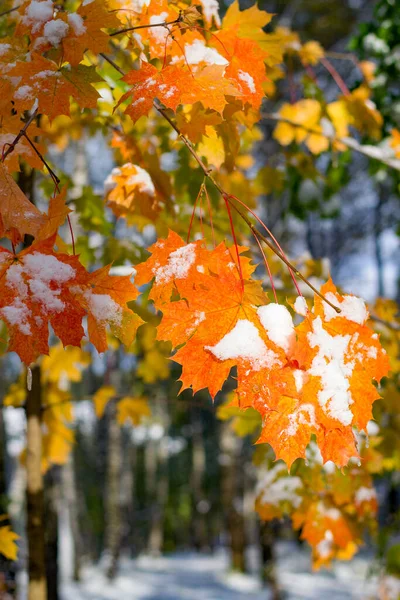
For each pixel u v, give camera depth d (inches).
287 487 103.9
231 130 64.7
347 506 101.7
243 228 119.0
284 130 115.6
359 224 420.2
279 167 132.3
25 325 43.0
